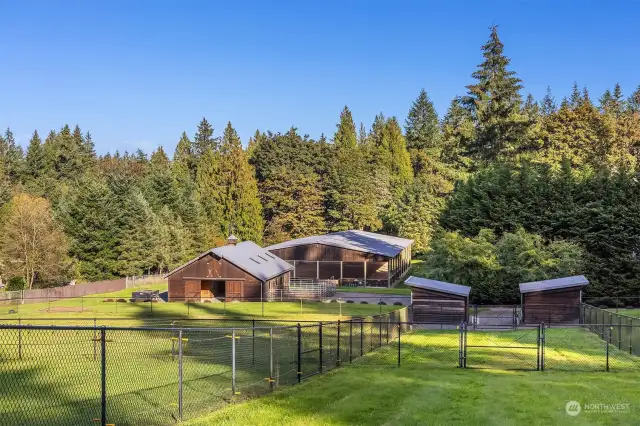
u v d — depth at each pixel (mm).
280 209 107250
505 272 53219
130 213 81062
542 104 158500
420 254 102000
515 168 79688
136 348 28078
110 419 15203
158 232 82938
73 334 33094
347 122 128250
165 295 66312
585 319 39719
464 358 23781
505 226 60594
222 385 19344
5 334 32781
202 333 34375
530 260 52844
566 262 52219
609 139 91875
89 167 131875
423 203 99562
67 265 71312
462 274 53719
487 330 37906
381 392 17984
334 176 105312
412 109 139500
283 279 66062
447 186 101500
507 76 94000
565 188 59281
